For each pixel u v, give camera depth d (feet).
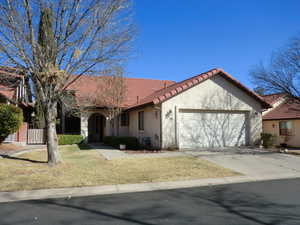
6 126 42.98
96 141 71.61
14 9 27.53
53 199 19.02
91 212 15.98
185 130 46.62
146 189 21.83
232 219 14.71
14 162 32.09
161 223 14.11
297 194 20.26
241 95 50.52
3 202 18.28
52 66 29.40
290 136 62.34
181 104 45.80
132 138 51.06
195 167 30.73
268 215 15.38
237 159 36.17
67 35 29.94
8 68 30.68
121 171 28.14
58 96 31.83
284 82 52.85
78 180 23.97
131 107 56.18
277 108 70.69
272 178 26.45
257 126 51.29
